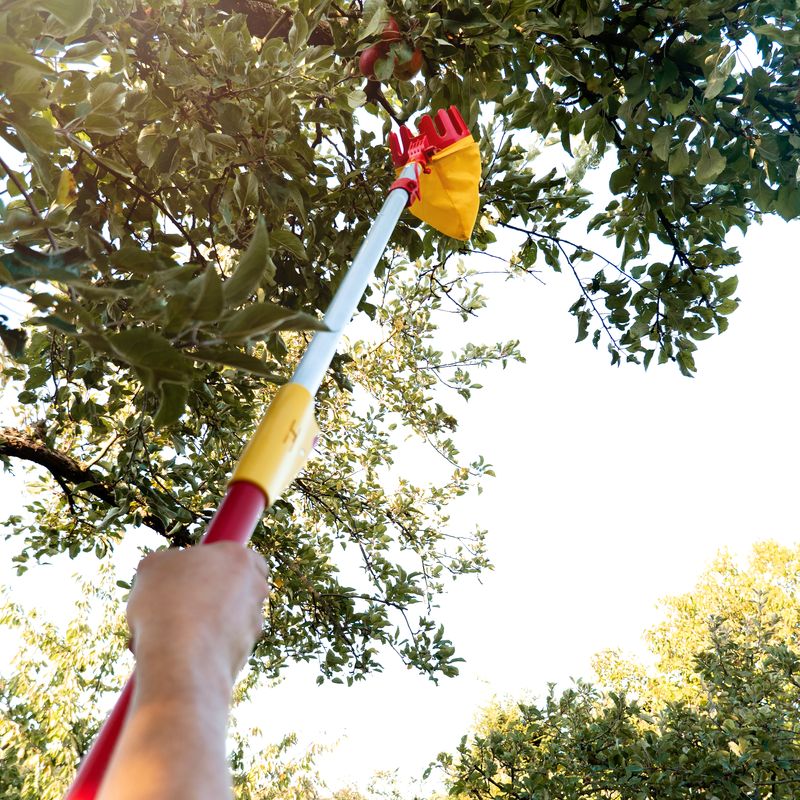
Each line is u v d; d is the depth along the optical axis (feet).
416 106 8.00
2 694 30.55
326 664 17.21
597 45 8.16
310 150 7.27
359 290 3.16
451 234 5.75
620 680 53.57
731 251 9.45
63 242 3.34
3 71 3.07
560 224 10.76
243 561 1.68
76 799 1.44
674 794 18.04
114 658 33.14
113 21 5.09
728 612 52.39
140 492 12.94
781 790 18.42
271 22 8.54
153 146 6.10
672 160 8.00
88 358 8.14
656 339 9.90
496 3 7.33
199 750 1.23
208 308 2.42
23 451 13.21
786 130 7.99
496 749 20.34
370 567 18.15
